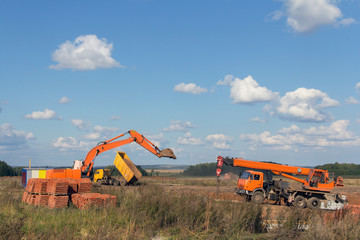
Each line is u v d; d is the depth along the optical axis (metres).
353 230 11.23
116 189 21.14
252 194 25.44
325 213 14.59
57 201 15.95
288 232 11.61
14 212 13.91
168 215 13.20
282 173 26.80
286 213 13.91
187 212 13.33
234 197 22.22
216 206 13.97
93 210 13.77
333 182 25.80
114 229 11.49
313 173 25.97
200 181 45.91
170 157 35.88
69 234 10.52
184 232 11.83
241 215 12.80
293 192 25.53
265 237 11.62
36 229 11.28
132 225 11.67
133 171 39.75
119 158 38.69
